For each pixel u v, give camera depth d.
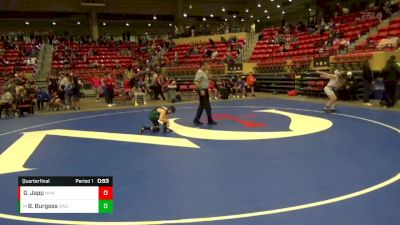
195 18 41.12
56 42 33.97
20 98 15.92
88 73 28.86
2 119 14.76
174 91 19.73
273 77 23.81
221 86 20.73
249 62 27.80
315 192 5.42
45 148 8.93
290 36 29.11
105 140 9.64
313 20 31.33
